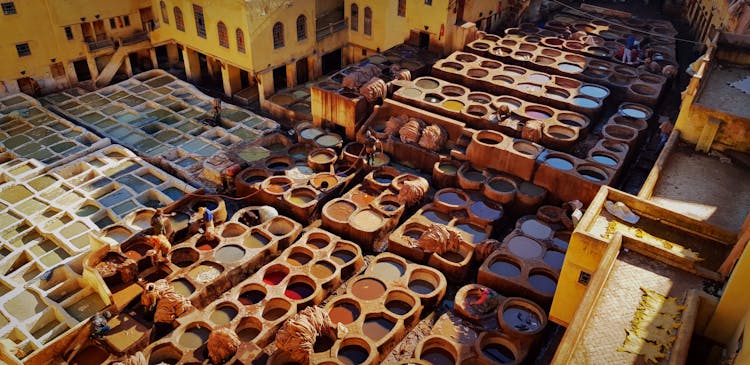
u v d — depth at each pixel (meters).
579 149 30.84
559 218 27.56
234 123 36.78
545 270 24.73
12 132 35.72
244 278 25.81
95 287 24.61
